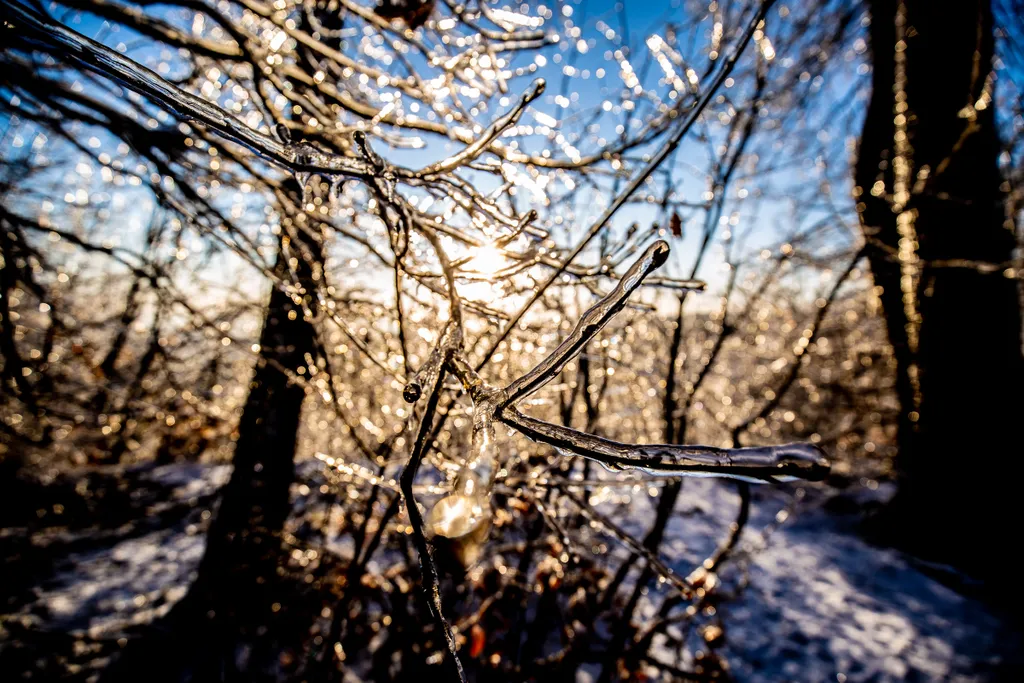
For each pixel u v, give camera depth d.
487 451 0.81
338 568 2.99
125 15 2.10
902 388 6.60
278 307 3.22
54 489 5.79
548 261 1.40
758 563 5.41
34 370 3.69
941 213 5.43
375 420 2.48
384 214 0.96
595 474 2.79
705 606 2.57
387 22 2.18
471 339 1.77
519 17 2.18
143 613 3.88
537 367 0.72
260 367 3.28
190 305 2.39
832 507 7.14
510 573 2.66
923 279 5.70
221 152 2.26
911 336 6.09
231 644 2.87
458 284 1.23
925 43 5.66
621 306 0.67
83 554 4.73
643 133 1.94
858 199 6.30
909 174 5.76
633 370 2.25
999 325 5.44
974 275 5.41
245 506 3.04
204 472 6.98
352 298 2.02
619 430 2.95
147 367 4.32
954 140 5.48
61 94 2.28
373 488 2.05
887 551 5.91
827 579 5.27
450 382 1.29
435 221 1.33
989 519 5.35
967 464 5.52
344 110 2.46
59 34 0.76
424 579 0.77
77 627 3.67
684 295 2.04
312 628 3.08
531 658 2.47
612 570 3.74
